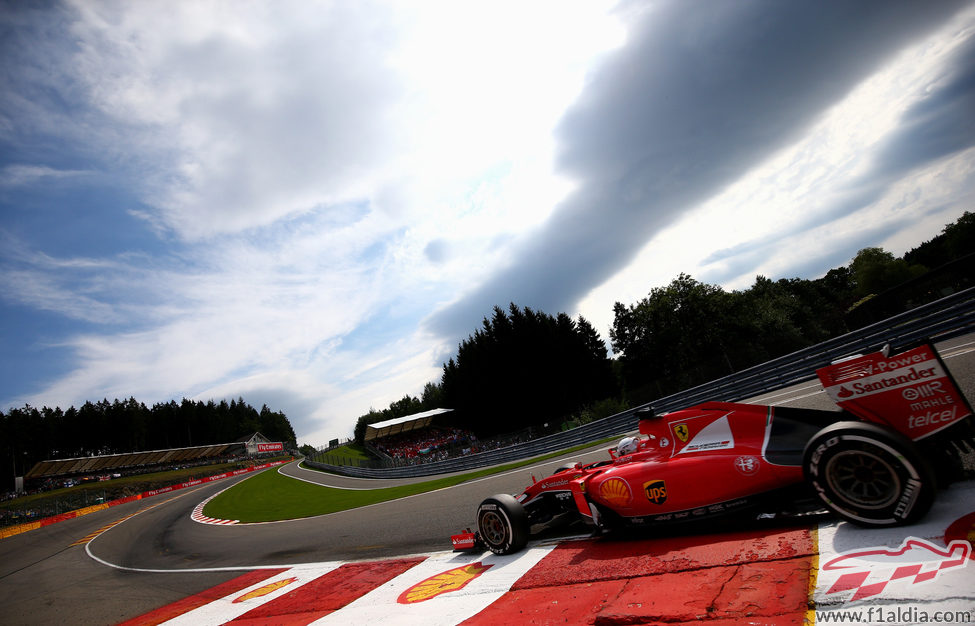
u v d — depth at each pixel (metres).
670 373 47.72
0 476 87.19
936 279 11.92
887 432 2.91
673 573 3.29
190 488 53.03
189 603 6.80
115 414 110.62
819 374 3.46
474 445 28.72
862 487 3.06
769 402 11.22
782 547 3.18
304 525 13.14
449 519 8.31
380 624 3.98
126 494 53.59
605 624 2.89
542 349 48.62
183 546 13.55
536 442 22.75
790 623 2.31
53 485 64.75
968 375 6.71
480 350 52.91
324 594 5.54
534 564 4.42
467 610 3.75
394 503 13.77
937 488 3.29
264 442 112.81
